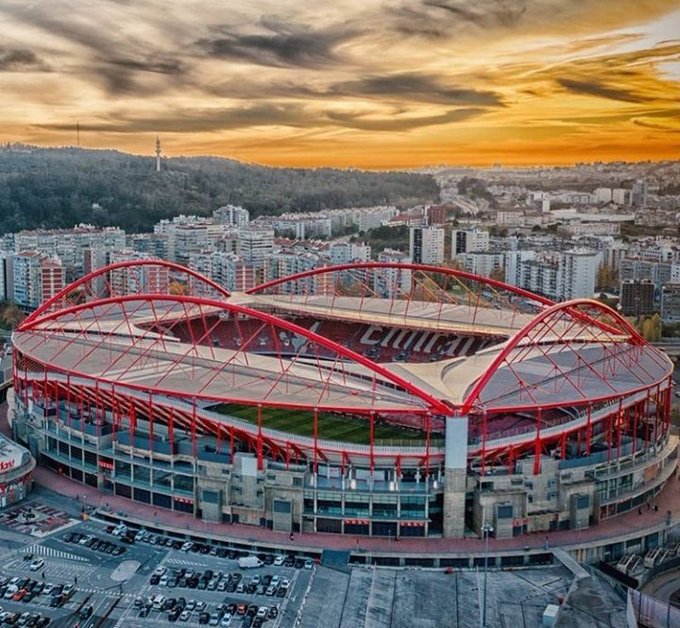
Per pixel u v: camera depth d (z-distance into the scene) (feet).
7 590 606.14
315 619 579.48
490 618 581.94
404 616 583.99
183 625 571.28
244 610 588.50
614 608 590.55
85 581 622.54
